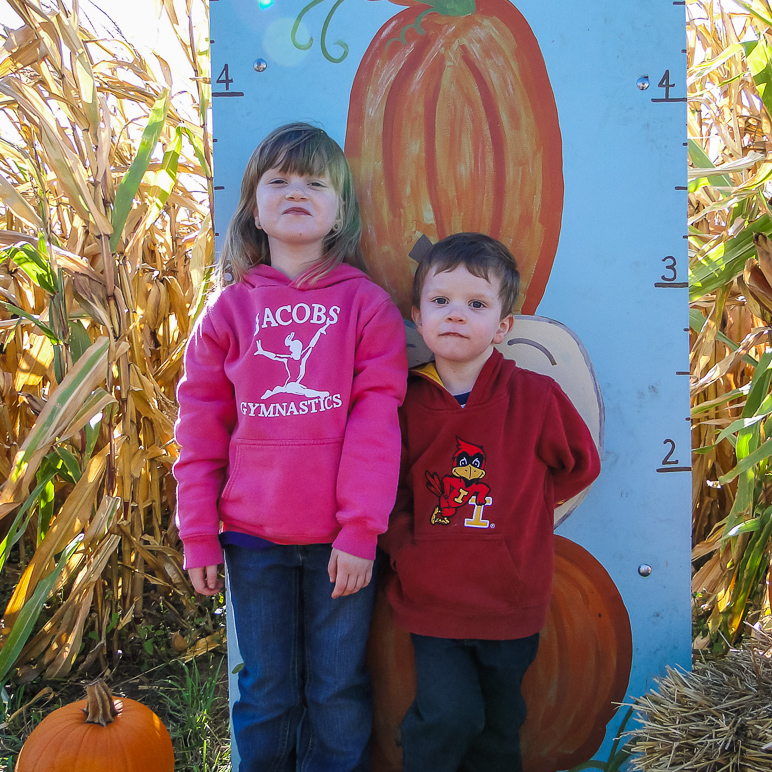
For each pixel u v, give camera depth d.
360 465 1.23
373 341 1.31
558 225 1.51
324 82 1.52
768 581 2.00
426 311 1.33
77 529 1.87
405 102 1.52
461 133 1.52
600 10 1.49
